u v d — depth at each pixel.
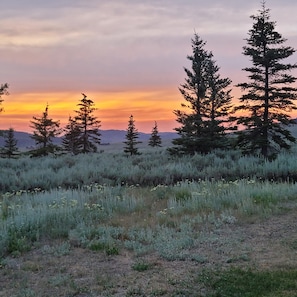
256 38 22.08
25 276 6.66
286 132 22.16
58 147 44.94
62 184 17.83
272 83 22.33
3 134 33.59
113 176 19.58
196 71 28.11
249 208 10.88
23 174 19.48
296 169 17.84
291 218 10.03
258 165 19.58
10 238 8.51
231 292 5.56
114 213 11.46
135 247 8.24
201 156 25.14
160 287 5.98
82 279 6.53
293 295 5.34
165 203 12.84
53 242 8.84
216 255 7.57
